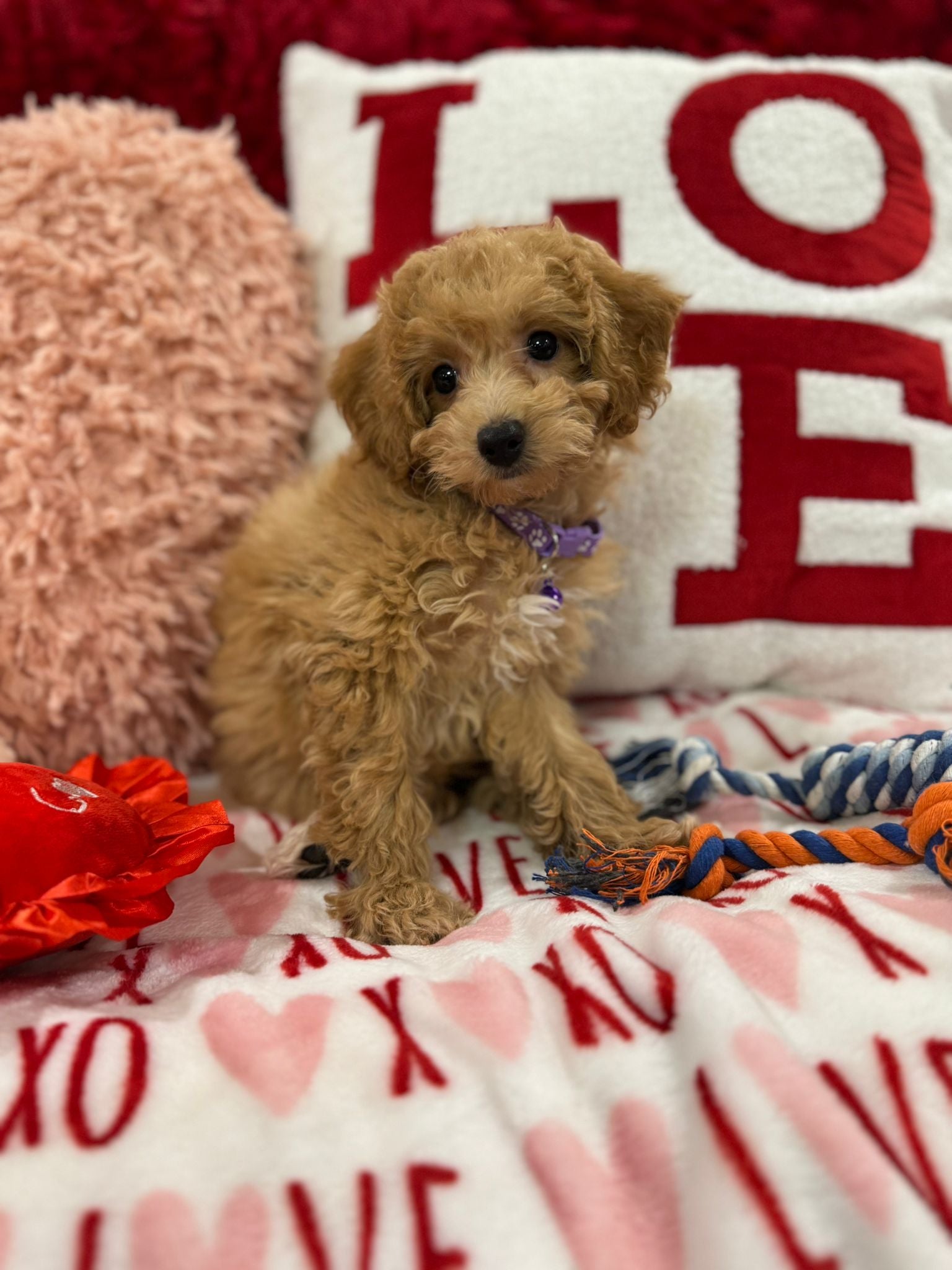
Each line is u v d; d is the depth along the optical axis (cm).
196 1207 25
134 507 51
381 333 43
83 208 51
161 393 53
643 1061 28
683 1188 25
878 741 47
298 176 62
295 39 63
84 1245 24
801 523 53
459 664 43
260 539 48
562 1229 24
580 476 45
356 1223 24
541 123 55
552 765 45
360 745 41
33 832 34
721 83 55
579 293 41
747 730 52
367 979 33
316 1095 28
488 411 40
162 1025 30
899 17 63
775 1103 26
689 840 40
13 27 60
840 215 54
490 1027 30
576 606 46
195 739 54
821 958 31
